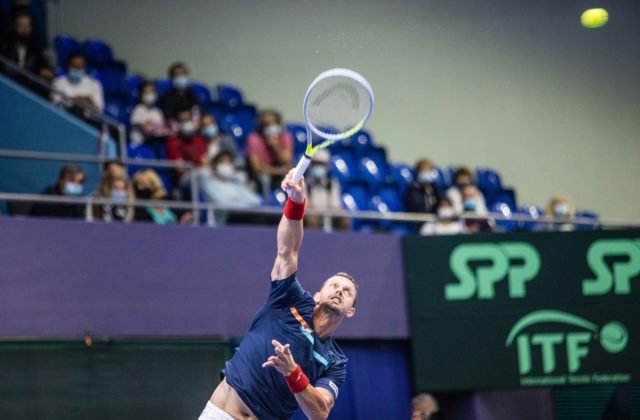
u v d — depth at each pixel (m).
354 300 9.38
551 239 18.30
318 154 20.28
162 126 20.42
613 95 26.31
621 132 26.20
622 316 18.08
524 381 17.88
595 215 25.17
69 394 15.57
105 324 16.02
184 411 16.33
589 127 26.17
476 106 25.78
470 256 18.20
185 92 20.98
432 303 18.08
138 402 16.03
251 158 20.12
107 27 23.70
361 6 24.89
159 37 24.06
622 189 25.97
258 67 24.50
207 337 16.69
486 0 26.17
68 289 15.88
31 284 15.66
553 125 26.09
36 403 15.34
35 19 20.58
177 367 16.41
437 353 17.92
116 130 20.06
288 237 9.07
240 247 17.19
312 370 9.34
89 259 16.12
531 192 25.70
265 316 9.27
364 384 17.58
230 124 22.86
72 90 19.88
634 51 26.44
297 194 8.95
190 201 18.48
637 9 26.59
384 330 17.80
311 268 17.55
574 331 18.03
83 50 22.52
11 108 18.09
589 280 18.20
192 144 19.91
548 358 17.97
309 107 10.15
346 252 17.86
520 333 18.02
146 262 16.50
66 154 18.36
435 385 17.83
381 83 25.08
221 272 16.98
